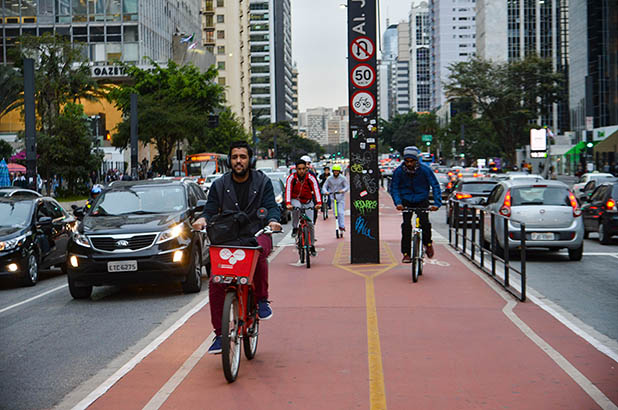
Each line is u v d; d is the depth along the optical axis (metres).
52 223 14.46
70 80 49.19
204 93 60.66
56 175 48.22
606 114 90.75
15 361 7.14
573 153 73.62
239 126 99.88
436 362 6.57
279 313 9.07
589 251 16.95
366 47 13.59
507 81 71.62
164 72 61.22
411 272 12.73
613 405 5.25
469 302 9.70
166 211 11.84
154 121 57.03
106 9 72.56
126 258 10.64
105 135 74.69
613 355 6.76
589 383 5.83
